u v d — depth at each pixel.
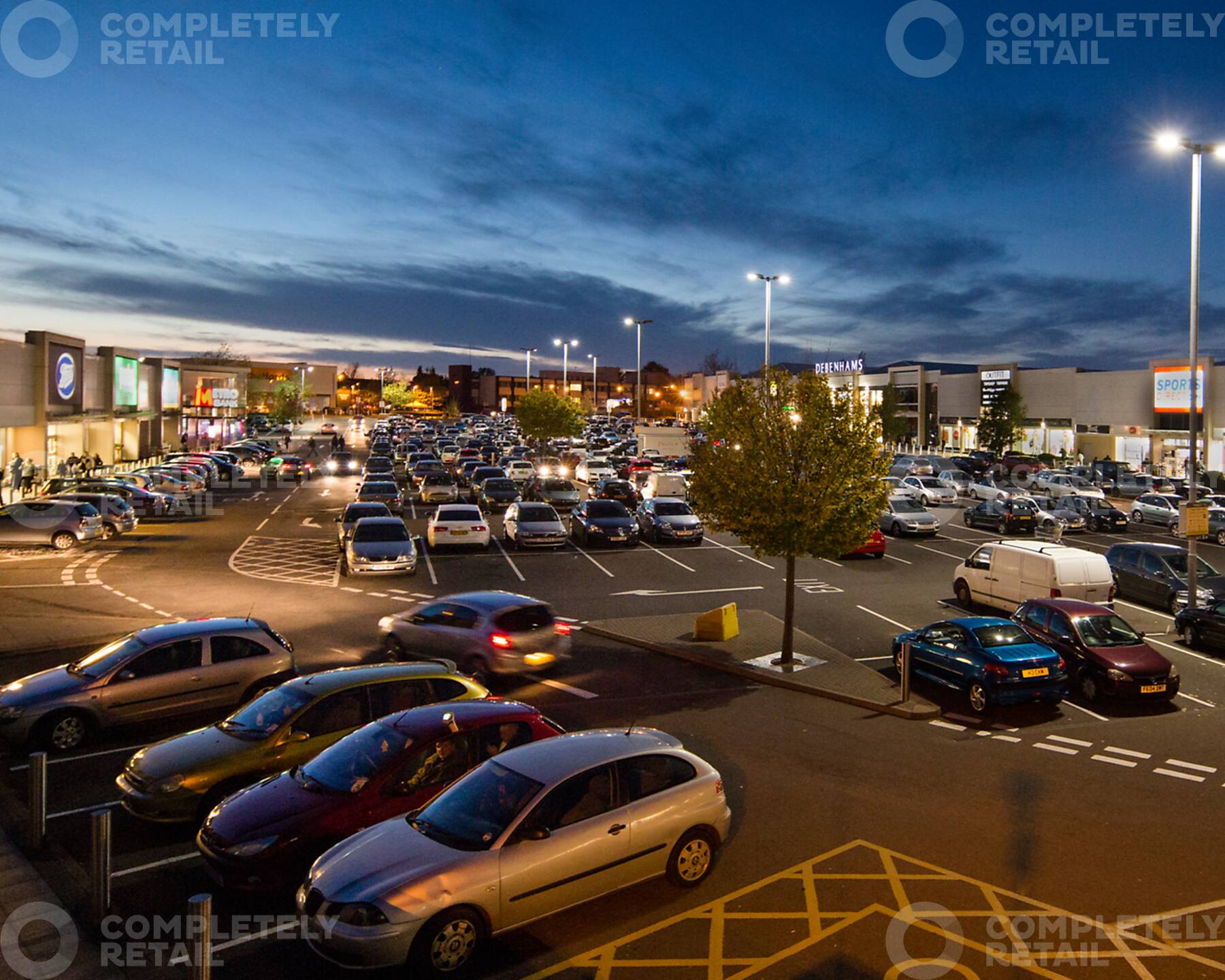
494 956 6.99
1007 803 10.14
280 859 7.77
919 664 15.16
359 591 22.25
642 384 156.38
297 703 9.91
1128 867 8.55
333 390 158.38
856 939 7.22
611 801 7.66
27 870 8.46
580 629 18.88
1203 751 12.15
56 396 39.34
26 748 11.44
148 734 12.25
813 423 15.29
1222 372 47.62
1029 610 16.28
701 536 30.23
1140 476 45.19
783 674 15.31
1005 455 60.09
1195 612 17.81
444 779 8.55
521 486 44.47
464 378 166.75
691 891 8.05
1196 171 19.05
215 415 72.62
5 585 22.20
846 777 10.93
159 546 28.55
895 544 30.45
